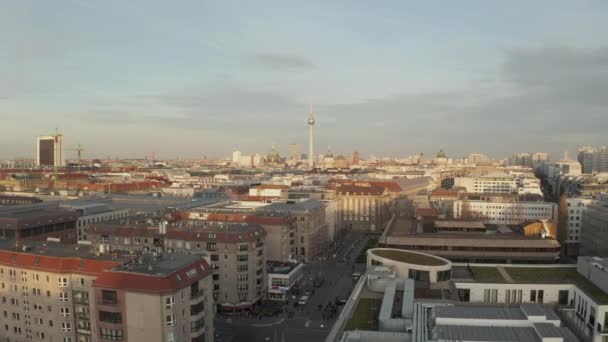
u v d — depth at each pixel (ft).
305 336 522.06
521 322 301.22
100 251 465.88
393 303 368.68
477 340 278.05
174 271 402.11
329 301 647.97
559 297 419.95
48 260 439.63
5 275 456.45
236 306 599.16
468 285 430.61
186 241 615.98
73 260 435.53
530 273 461.78
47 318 440.04
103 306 399.85
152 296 383.04
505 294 424.46
